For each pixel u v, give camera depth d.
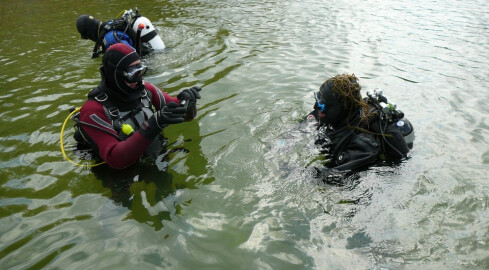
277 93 4.00
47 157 3.04
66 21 7.30
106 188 2.68
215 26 6.66
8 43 6.05
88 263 2.06
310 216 2.35
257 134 3.22
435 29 6.42
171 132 3.36
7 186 2.71
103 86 2.88
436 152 2.92
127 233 2.27
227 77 4.46
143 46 5.20
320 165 2.79
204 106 3.78
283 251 2.10
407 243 2.12
